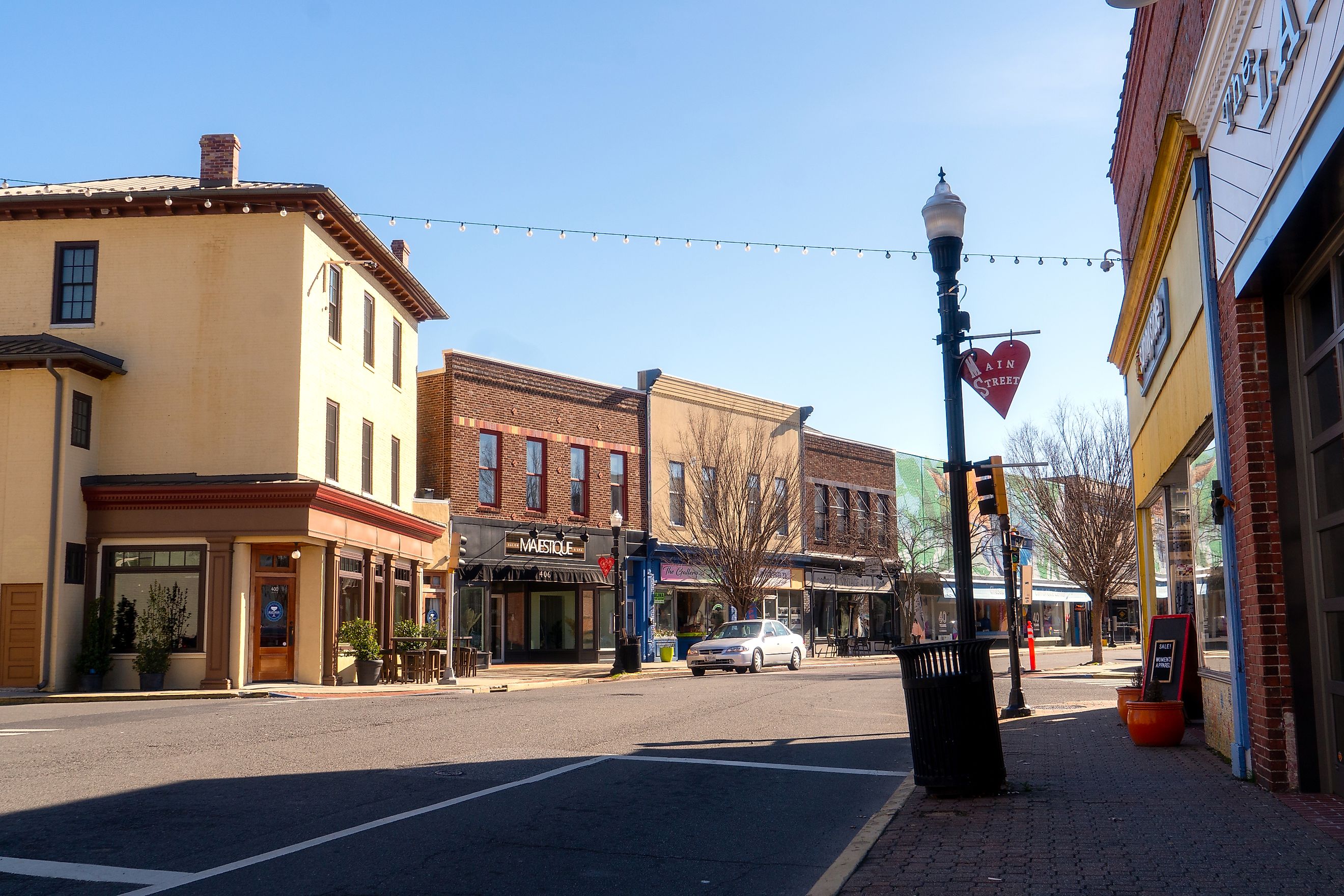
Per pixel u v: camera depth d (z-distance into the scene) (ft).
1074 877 20.77
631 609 123.54
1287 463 29.09
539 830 27.17
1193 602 43.37
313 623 81.15
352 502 83.56
